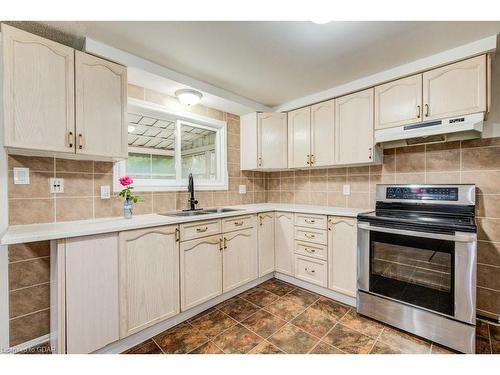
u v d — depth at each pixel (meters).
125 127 1.78
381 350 1.57
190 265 1.96
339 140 2.46
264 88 2.52
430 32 1.59
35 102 1.39
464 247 1.52
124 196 1.95
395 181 2.36
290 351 1.57
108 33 1.58
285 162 2.96
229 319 1.97
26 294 1.60
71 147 1.52
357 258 2.02
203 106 2.73
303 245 2.50
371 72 2.17
